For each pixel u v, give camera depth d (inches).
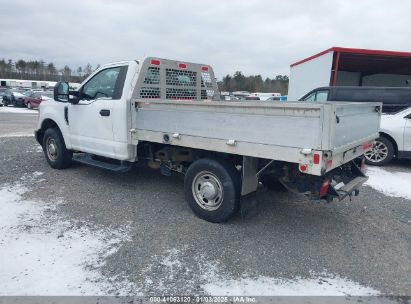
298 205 204.7
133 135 199.3
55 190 218.2
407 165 330.3
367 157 328.5
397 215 193.5
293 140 133.6
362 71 850.1
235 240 155.7
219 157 171.5
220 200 168.4
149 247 146.9
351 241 158.6
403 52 584.4
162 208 192.4
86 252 141.1
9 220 170.1
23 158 303.6
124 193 216.2
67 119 245.4
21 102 1196.5
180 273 128.1
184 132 171.3
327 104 123.3
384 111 339.6
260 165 168.2
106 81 222.7
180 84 235.5
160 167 211.8
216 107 155.6
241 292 117.6
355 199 218.7
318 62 612.1
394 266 137.5
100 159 241.4
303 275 129.0
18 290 115.3
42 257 136.0
